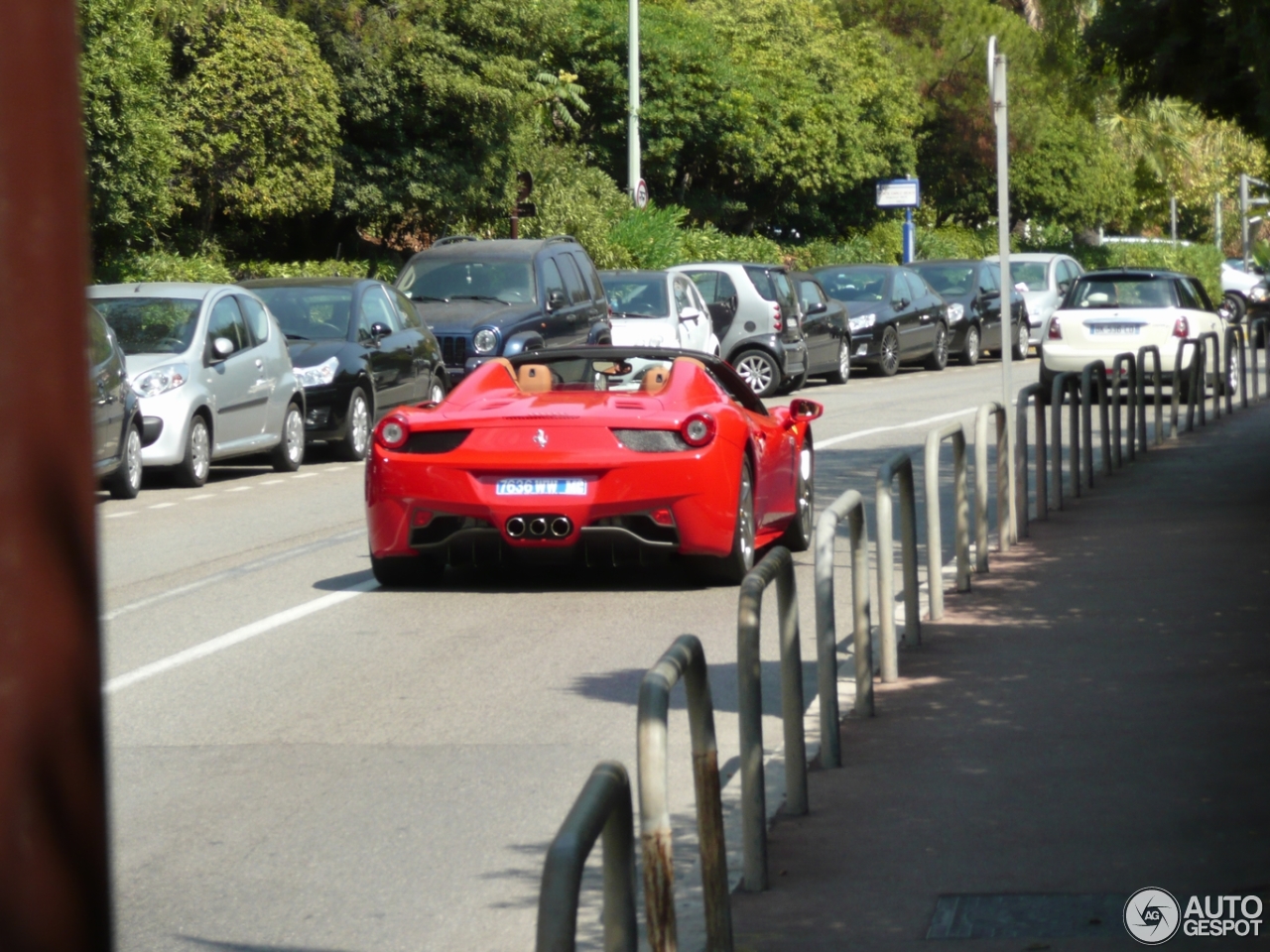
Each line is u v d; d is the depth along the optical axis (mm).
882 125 64062
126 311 20219
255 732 8328
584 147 51969
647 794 3877
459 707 8789
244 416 20781
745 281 33062
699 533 11930
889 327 39188
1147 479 17891
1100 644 9633
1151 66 13086
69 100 2061
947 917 5383
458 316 25391
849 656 9922
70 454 2051
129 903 5891
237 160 33781
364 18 38219
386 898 5922
